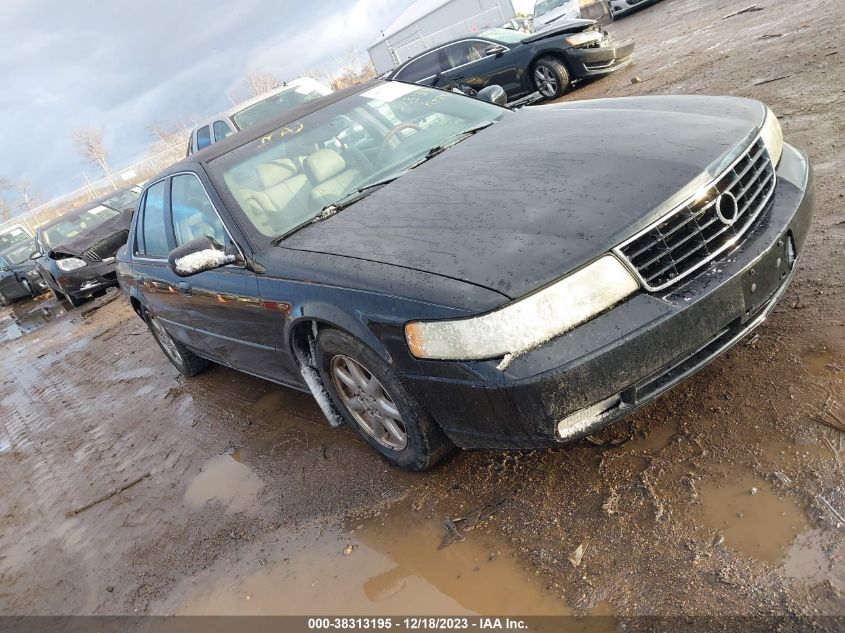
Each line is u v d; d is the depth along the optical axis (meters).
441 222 2.40
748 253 2.16
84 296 10.98
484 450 2.58
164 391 5.24
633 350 1.96
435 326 2.07
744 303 2.12
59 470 4.53
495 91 3.99
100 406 5.57
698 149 2.35
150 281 4.30
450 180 2.73
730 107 2.79
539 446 2.09
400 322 2.17
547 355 1.94
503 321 1.96
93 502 3.82
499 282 1.99
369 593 2.28
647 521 2.07
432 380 2.18
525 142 2.87
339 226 2.78
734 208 2.21
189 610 2.57
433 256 2.23
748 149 2.39
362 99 3.80
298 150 3.40
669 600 1.79
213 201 3.27
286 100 10.23
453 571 2.21
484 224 2.28
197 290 3.50
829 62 5.91
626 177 2.26
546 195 2.30
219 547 2.88
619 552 2.00
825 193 3.68
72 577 3.15
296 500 2.98
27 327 12.03
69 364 7.61
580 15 17.53
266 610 2.40
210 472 3.60
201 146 10.55
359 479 2.93
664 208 2.10
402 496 2.69
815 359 2.43
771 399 2.33
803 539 1.81
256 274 2.91
